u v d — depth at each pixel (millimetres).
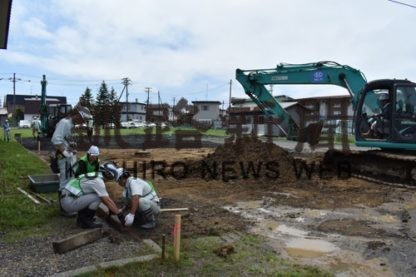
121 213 6930
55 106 29984
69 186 6941
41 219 7441
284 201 9859
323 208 9250
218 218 8109
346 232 7465
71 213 7324
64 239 5945
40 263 5469
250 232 7332
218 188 11211
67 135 8094
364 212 8914
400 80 12555
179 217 5566
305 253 6363
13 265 5402
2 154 17984
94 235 6324
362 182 12273
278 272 5480
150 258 5621
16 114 83812
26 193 9492
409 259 6141
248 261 5863
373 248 6598
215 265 5617
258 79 16203
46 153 19656
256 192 10805
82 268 5234
